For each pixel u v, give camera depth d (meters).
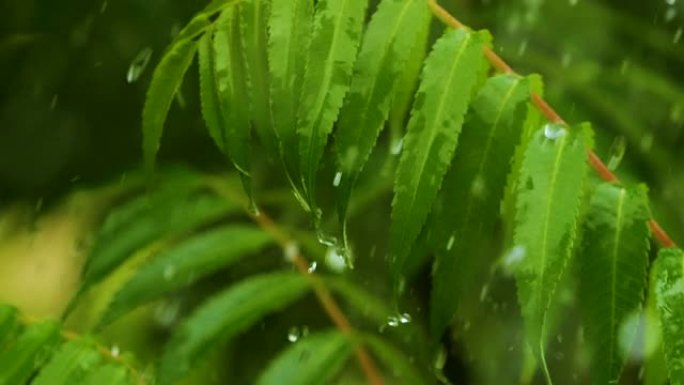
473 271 0.95
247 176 0.97
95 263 1.11
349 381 1.25
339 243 0.95
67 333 1.05
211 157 1.32
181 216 1.14
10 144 1.31
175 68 0.99
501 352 1.31
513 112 0.96
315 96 0.94
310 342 1.10
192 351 1.06
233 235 1.13
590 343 0.95
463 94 0.95
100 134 1.32
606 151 1.32
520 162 1.02
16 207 1.32
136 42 1.32
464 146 0.96
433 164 0.94
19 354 1.03
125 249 1.11
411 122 0.95
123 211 1.13
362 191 1.29
